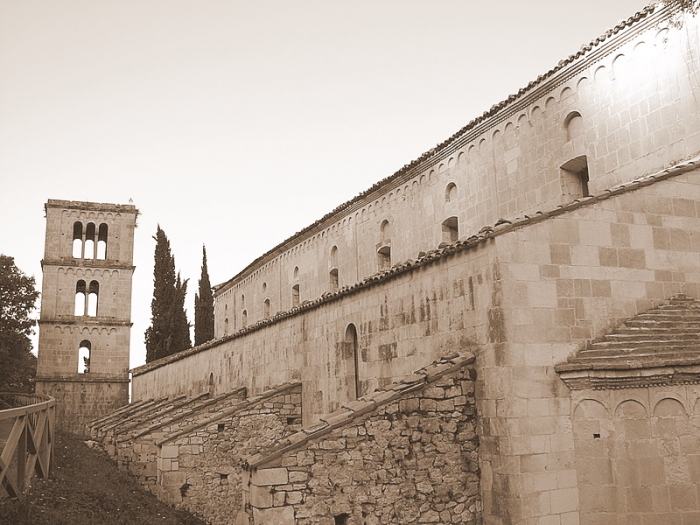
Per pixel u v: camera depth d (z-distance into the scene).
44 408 16.64
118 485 22.94
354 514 13.16
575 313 14.14
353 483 13.28
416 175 30.92
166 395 49.31
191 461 21.94
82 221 65.56
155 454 25.94
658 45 19.08
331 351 22.39
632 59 19.91
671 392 12.34
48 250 63.81
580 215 14.66
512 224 13.99
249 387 30.67
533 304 13.87
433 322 16.44
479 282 14.53
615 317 14.48
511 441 13.16
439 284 16.27
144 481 25.31
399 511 13.48
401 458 13.70
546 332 13.83
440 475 13.87
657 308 14.88
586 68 21.47
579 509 13.11
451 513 13.77
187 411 27.97
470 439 14.23
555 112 22.75
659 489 12.27
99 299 64.19
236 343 33.62
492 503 13.59
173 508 21.31
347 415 13.45
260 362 29.48
